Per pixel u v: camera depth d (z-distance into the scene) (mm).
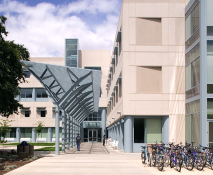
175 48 20391
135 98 20094
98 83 18422
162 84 20188
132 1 20656
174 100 20109
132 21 20547
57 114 17953
